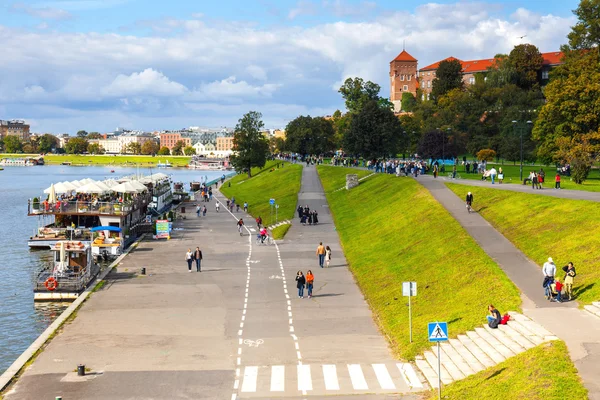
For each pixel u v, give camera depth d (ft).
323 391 133.90
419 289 206.18
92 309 205.26
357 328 179.93
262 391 135.03
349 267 266.77
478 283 190.29
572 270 164.55
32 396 135.03
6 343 189.57
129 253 314.55
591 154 379.55
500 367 128.88
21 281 273.95
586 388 110.22
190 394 134.21
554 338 135.33
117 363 154.10
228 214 495.41
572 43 597.93
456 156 598.34
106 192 391.86
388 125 601.62
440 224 276.41
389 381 138.51
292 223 393.29
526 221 250.78
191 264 272.10
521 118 627.87
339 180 547.49
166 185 585.22
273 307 204.64
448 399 122.21
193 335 175.73
